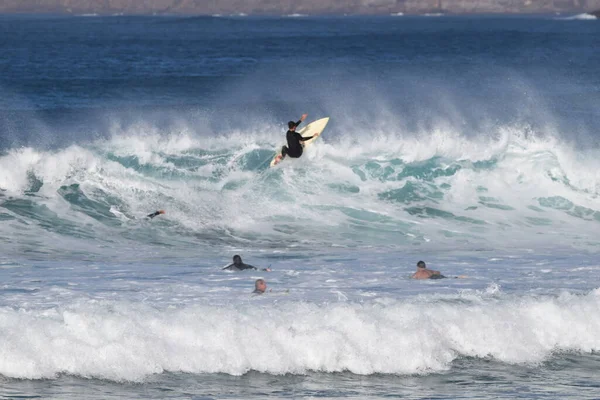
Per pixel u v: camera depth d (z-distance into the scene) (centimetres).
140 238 7200
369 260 6462
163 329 4359
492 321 4688
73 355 4144
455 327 4584
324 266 6216
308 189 8231
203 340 4316
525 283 5641
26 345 4141
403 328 4506
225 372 4206
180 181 8225
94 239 7100
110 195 7988
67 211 7681
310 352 4316
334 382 4162
